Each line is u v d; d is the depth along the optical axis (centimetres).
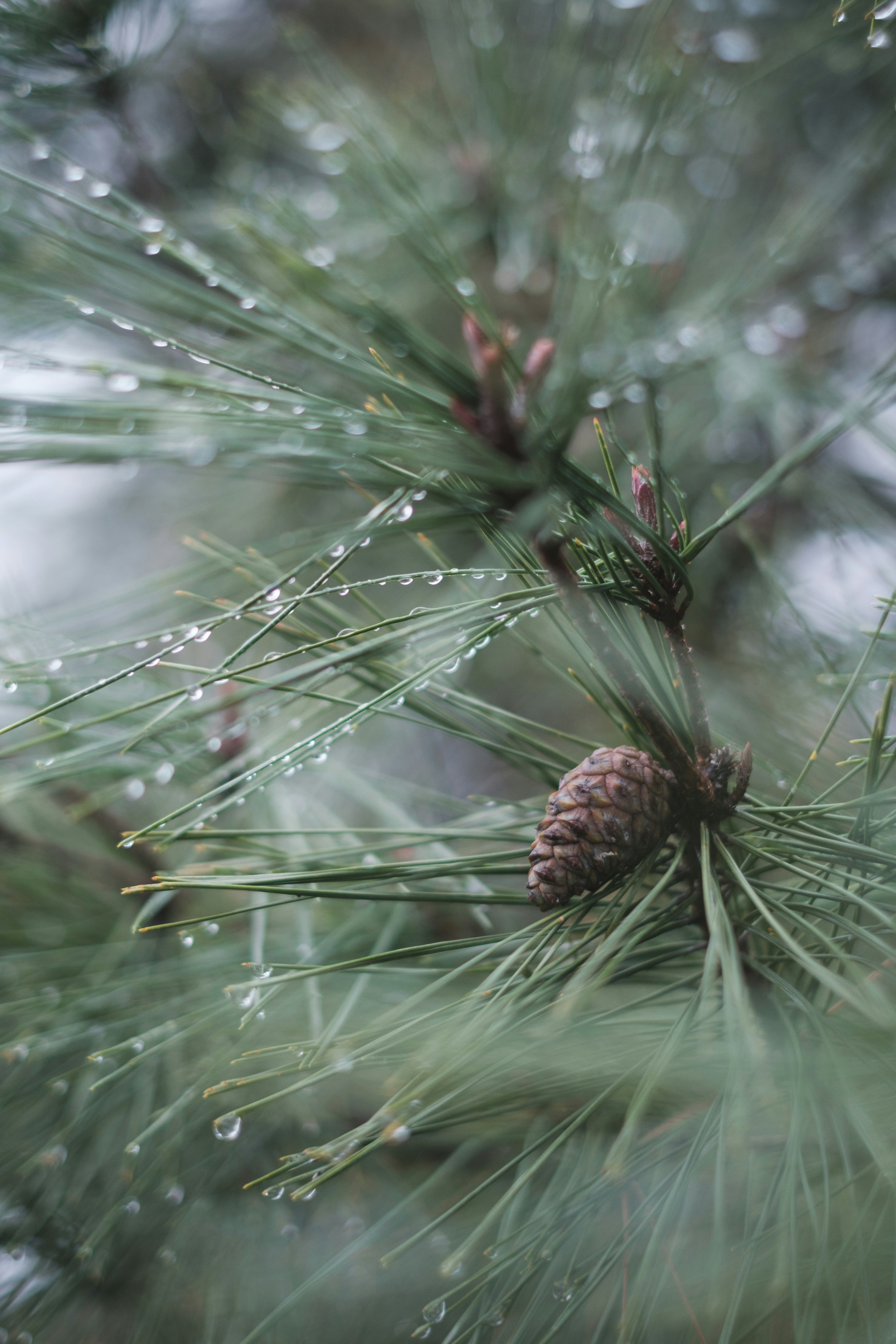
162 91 99
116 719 68
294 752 56
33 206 59
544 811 63
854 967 54
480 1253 67
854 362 96
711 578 94
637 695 56
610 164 74
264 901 70
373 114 86
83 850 74
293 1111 70
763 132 95
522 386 55
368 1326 67
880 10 60
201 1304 68
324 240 79
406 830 64
